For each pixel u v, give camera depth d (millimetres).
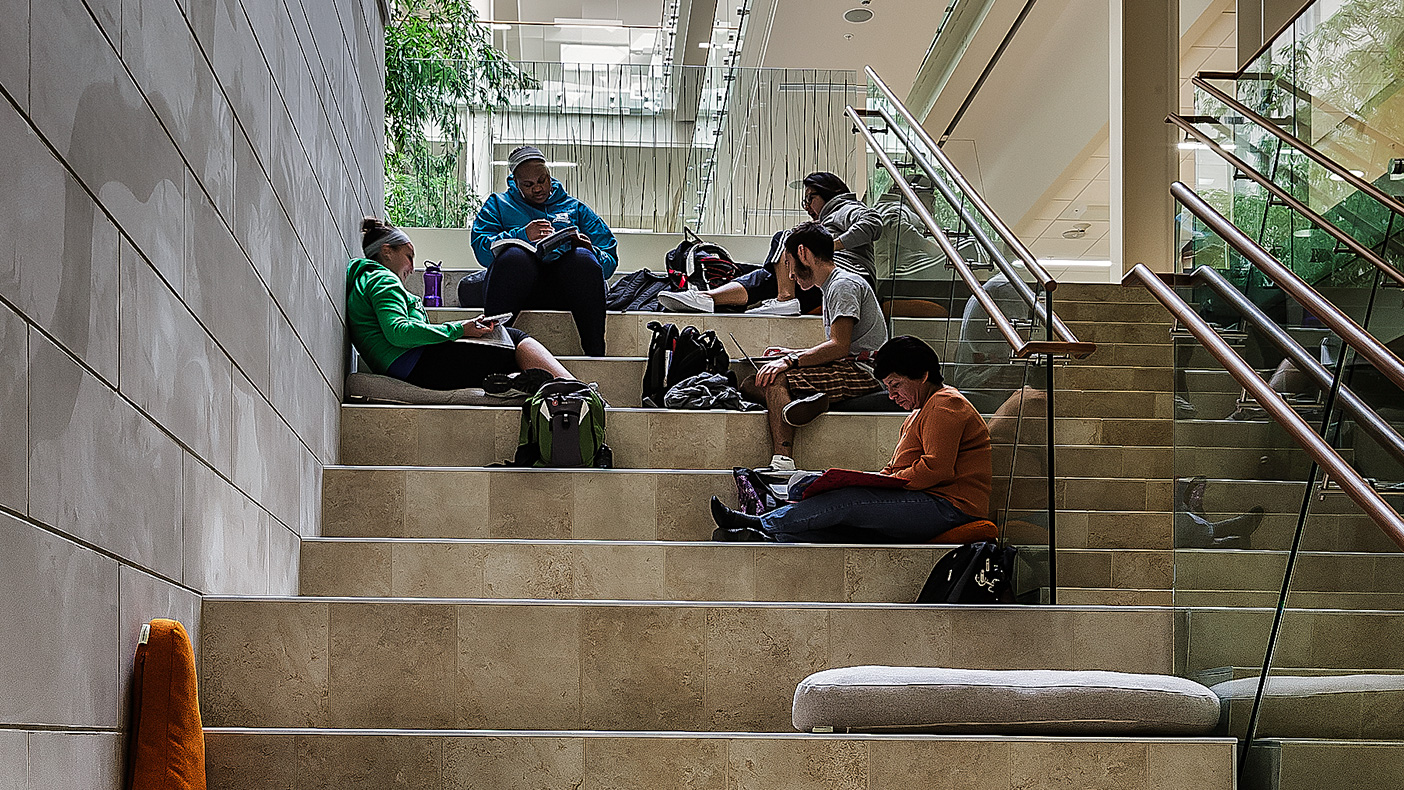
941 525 3467
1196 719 2523
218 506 2570
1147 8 7895
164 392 2213
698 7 10922
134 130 2061
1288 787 2443
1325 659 2365
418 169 7207
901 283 5328
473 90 7645
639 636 2705
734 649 2736
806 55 11961
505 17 13102
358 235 4641
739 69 8328
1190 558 2896
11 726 1562
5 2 1573
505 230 5598
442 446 4020
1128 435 5113
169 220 2246
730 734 2375
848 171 8273
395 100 6883
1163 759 2412
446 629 2645
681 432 4082
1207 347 2764
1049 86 11898
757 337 5027
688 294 5195
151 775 2016
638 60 13609
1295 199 5410
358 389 4152
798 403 4027
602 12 12875
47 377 1693
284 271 3211
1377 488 2330
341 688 2604
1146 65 7867
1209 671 2789
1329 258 5504
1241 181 6312
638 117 8375
